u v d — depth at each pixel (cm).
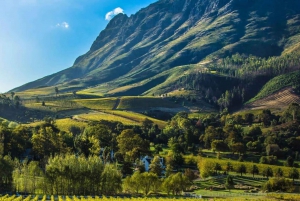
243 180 15025
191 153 19625
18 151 15900
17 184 11388
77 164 11575
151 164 15350
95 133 19675
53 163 11506
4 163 10994
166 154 19112
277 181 13300
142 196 11488
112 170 11806
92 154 16725
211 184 14350
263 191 13162
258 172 16038
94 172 11600
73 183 11444
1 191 10962
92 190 11662
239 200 9869
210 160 16850
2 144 14500
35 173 11525
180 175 12275
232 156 19338
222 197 11131
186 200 9581
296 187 13912
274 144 19825
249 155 19612
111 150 18138
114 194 11819
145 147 18112
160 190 12594
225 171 16212
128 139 18262
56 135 16875
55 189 11419
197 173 16262
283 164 17788
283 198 11019
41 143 15938
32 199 9262
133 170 16050
